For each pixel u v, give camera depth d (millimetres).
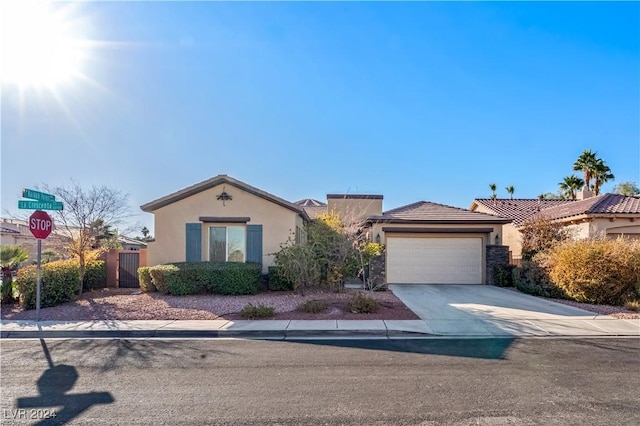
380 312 11266
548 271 14594
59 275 12516
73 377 6215
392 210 20969
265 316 10688
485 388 5695
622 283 12812
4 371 6531
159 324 9945
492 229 18797
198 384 5887
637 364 6895
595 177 33875
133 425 4551
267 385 5836
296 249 14289
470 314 11188
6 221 26156
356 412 4879
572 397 5363
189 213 16594
